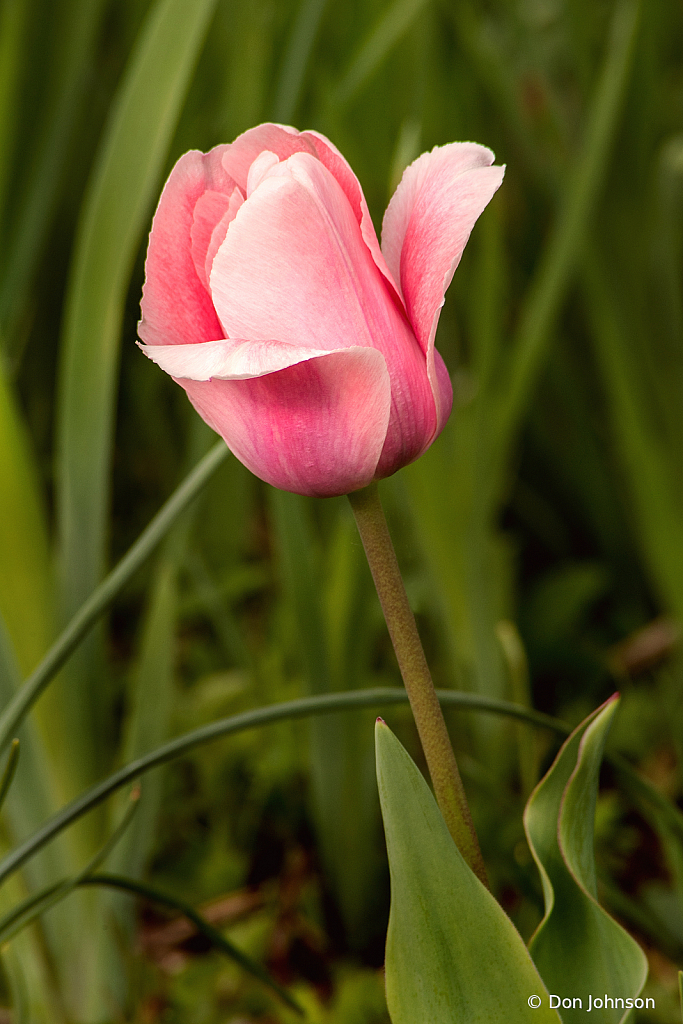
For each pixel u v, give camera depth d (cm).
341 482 60
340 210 60
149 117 82
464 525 110
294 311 60
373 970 98
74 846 86
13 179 104
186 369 59
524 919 94
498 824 102
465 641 113
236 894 104
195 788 118
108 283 83
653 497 117
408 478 108
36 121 103
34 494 81
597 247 119
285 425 60
